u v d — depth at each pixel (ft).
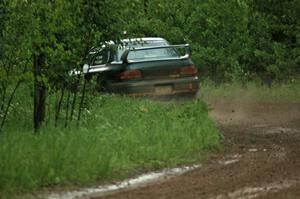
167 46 155.84
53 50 104.32
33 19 95.35
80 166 83.25
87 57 119.96
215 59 232.94
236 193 73.51
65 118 118.93
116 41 116.06
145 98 151.23
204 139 106.11
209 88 210.59
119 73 151.64
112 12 111.75
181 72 154.10
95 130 108.47
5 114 106.01
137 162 92.63
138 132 107.04
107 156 88.17
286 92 198.90
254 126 137.59
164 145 99.60
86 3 109.40
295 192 73.67
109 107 135.95
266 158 96.94
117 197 73.41
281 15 221.25
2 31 94.17
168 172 88.99
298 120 148.15
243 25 231.30
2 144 88.53
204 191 75.00
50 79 110.93
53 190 77.05
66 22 103.24
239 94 201.77
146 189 77.56
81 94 128.98
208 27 238.68
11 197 73.10
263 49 230.68
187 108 127.95
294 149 105.09
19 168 78.95
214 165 93.45
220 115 159.84
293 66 221.66
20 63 102.89
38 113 110.73
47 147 88.58
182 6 246.68
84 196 74.33
